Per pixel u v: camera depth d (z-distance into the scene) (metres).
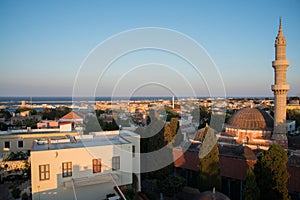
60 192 15.94
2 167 23.09
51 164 15.76
